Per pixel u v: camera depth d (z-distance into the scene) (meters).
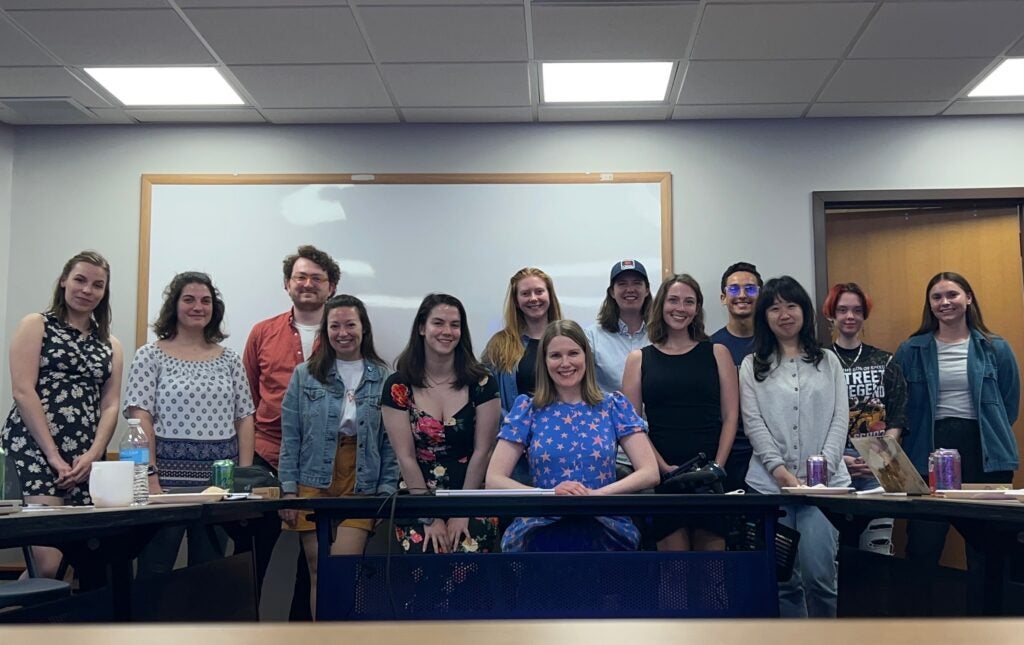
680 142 4.66
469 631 0.17
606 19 3.57
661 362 3.20
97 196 4.66
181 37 3.71
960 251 4.72
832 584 2.90
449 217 4.62
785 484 2.96
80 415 3.14
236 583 2.60
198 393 3.29
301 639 0.16
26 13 3.50
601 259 4.58
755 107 4.48
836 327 3.62
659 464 3.10
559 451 2.60
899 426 3.44
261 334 4.33
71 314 3.20
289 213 4.63
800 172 4.63
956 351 3.75
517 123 4.68
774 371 3.11
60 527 1.50
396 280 4.58
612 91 4.29
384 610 2.40
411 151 4.68
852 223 4.79
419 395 2.90
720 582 2.38
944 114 4.62
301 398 3.36
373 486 3.30
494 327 4.55
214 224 4.62
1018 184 4.61
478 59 3.93
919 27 3.65
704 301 4.56
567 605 2.37
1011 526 1.86
